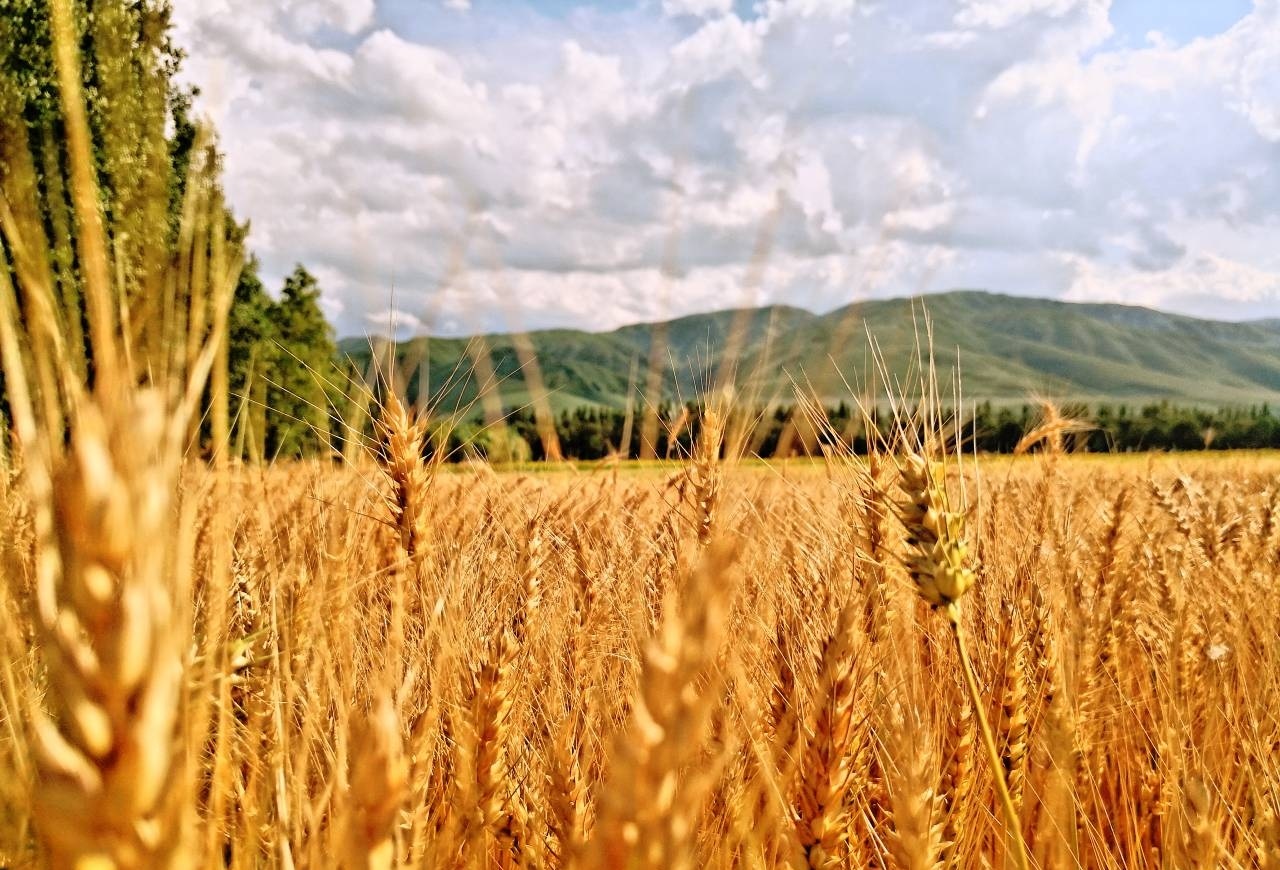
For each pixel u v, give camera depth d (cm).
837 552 316
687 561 206
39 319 85
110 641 72
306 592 248
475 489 448
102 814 73
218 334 114
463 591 315
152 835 76
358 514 298
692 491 249
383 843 104
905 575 303
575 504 465
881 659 292
